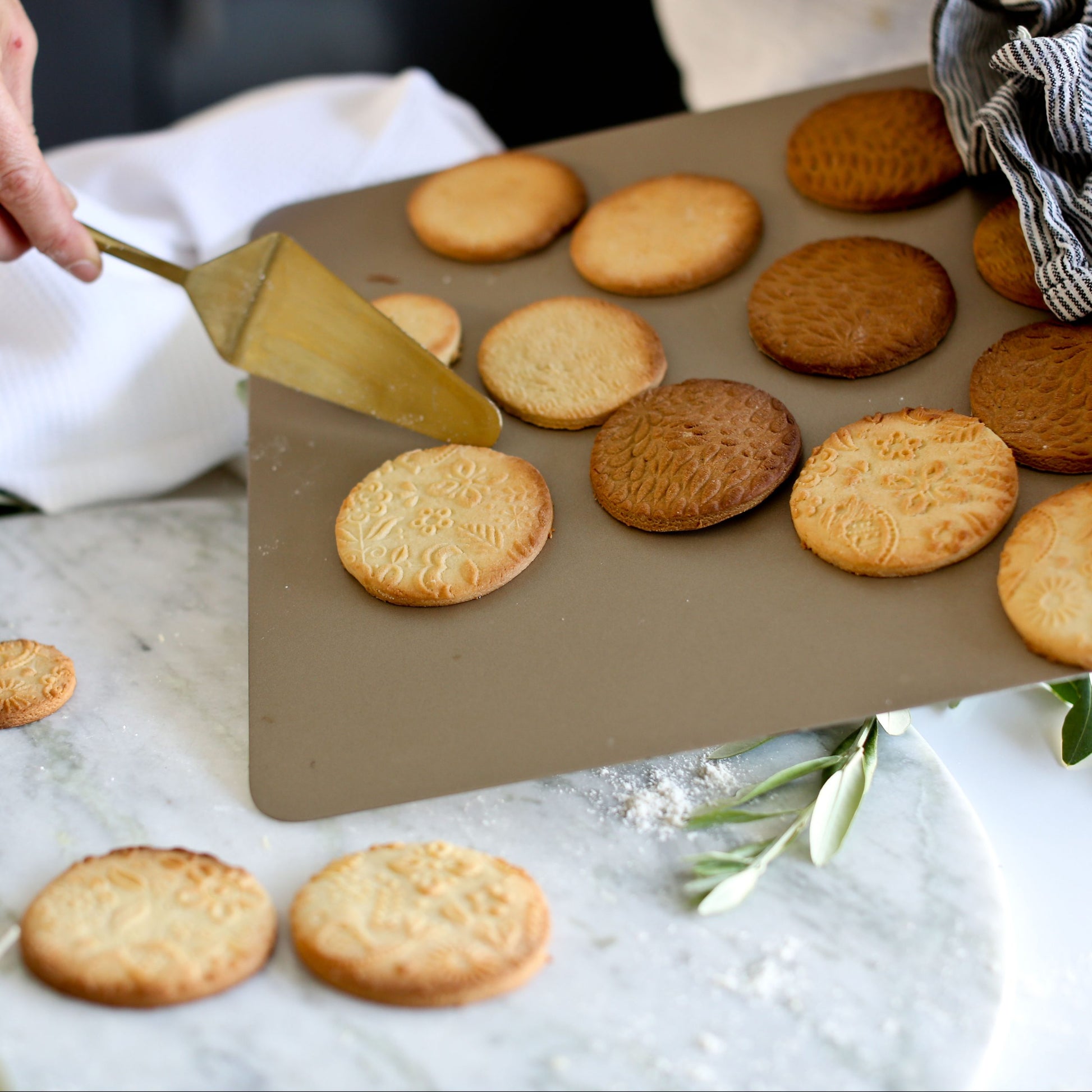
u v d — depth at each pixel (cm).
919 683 68
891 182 82
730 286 82
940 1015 64
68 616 78
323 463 79
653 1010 64
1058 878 69
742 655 70
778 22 100
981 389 74
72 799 71
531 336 81
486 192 88
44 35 137
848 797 68
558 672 70
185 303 86
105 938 65
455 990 64
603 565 73
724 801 69
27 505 85
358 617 73
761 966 65
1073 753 71
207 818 70
